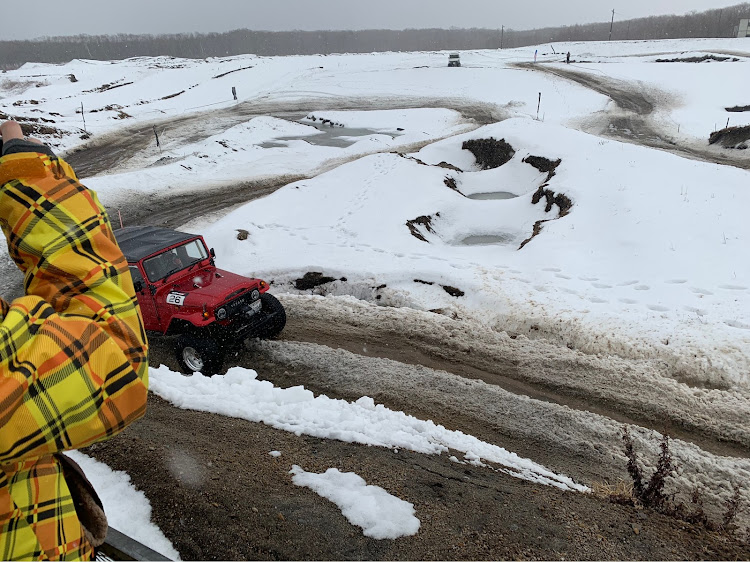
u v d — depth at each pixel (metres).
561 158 21.78
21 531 1.09
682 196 16.83
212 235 18.23
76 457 4.92
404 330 11.30
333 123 43.38
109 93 57.28
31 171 1.10
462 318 12.44
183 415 6.18
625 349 10.45
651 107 41.25
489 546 4.31
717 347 10.08
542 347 10.60
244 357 9.65
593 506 5.30
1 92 68.19
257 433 5.87
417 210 19.30
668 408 8.41
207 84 62.03
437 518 4.59
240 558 3.88
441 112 44.12
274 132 39.53
